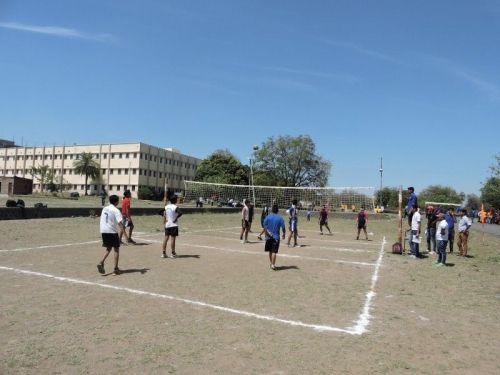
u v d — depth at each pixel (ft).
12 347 16.79
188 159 361.51
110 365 15.40
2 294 24.63
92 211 82.99
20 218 68.13
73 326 19.49
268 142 268.00
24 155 338.95
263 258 43.01
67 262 35.27
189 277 31.55
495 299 28.22
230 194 173.37
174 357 16.34
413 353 17.88
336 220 123.95
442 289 30.91
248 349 17.49
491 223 162.40
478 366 16.70
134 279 29.99
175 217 40.75
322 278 33.40
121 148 303.27
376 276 35.19
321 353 17.40
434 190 351.05
